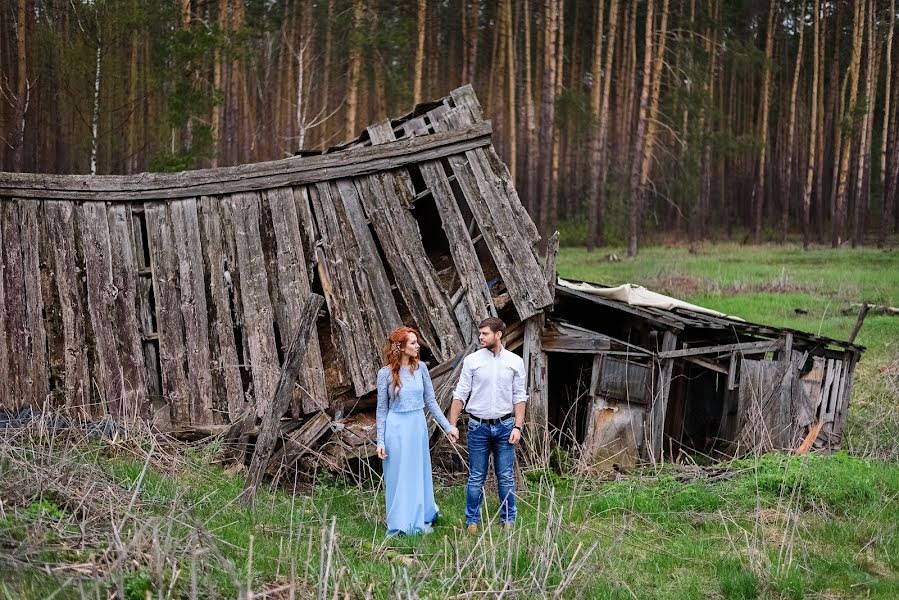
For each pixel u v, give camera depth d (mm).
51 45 20531
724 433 10508
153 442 7684
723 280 23688
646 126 37969
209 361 9047
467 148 9430
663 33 35500
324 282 9109
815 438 10289
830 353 10914
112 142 20891
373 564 5953
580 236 40531
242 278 9125
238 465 8477
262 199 9266
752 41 42219
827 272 25703
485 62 46750
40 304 9109
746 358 10688
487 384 6969
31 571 4723
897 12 45688
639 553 6793
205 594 4906
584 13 46469
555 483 8633
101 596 4613
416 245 9203
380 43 28359
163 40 21297
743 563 6504
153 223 9258
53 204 9234
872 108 41219
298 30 35156
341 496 8008
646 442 9547
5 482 6094
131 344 9109
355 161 9297
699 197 43469
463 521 7258
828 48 50156
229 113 30797
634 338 10859
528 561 5949
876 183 49688
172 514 5902
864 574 6348
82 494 6223
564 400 10656
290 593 4734
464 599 5273
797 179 49688
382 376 6992
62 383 9062
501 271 9172
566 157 47406
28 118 23234
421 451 6973
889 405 11750
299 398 8883
